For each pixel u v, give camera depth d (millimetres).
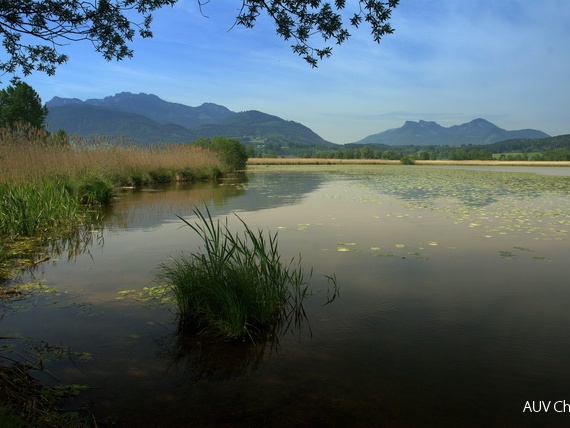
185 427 2514
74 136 16250
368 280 5281
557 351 3441
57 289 4969
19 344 3555
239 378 3066
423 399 2787
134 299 4648
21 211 8086
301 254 6570
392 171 39438
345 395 2840
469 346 3533
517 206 12219
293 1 3730
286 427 2516
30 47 4531
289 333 3818
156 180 21594
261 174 33531
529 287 5012
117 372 3139
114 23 4160
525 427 2498
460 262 6094
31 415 2480
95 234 8242
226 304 3848
